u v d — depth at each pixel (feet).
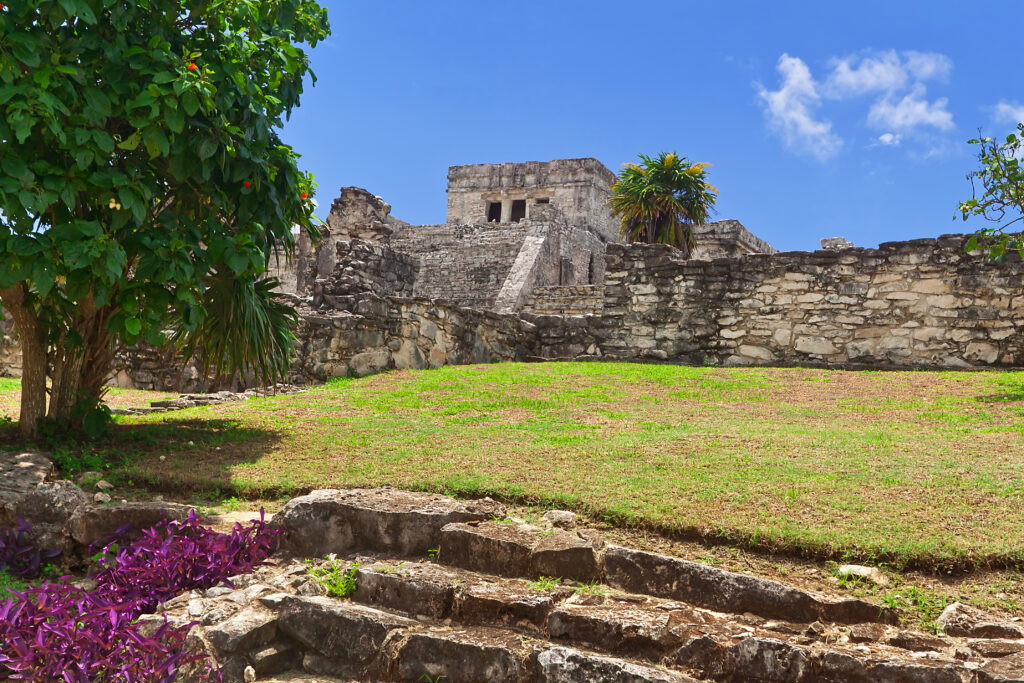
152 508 18.60
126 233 22.56
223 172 23.04
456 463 21.57
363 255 49.29
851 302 43.24
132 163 22.36
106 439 25.36
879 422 26.76
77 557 18.83
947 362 40.78
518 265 90.53
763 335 44.93
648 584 14.92
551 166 154.10
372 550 17.35
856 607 13.66
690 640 12.84
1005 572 14.56
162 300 21.75
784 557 15.52
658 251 48.34
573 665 12.60
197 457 23.52
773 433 24.20
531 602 14.06
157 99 20.45
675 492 18.34
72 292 20.99
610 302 49.37
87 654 13.34
